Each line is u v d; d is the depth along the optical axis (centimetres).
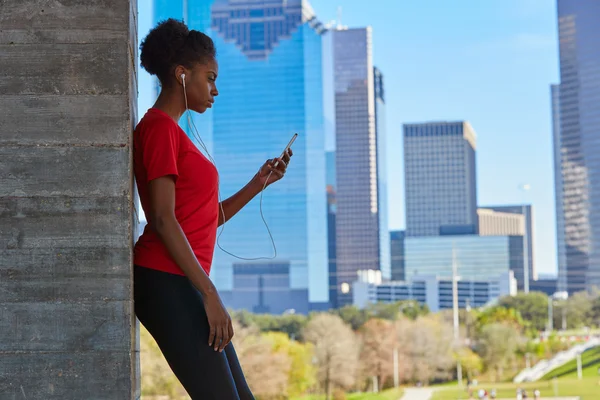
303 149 15375
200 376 204
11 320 204
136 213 238
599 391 7812
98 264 206
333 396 6438
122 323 205
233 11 15800
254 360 5888
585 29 18125
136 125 238
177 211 212
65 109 210
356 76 17950
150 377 3656
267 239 15138
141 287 210
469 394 6988
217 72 228
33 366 203
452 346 7494
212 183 218
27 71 210
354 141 17688
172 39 220
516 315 8631
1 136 208
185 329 204
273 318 7406
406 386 7262
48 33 211
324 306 14838
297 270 15038
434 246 16838
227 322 204
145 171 214
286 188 15212
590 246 17138
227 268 15038
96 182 209
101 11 212
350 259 17200
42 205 207
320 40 15725
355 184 17500
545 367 8612
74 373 204
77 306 205
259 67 15638
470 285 16212
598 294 9775
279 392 5900
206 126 15538
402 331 7288
